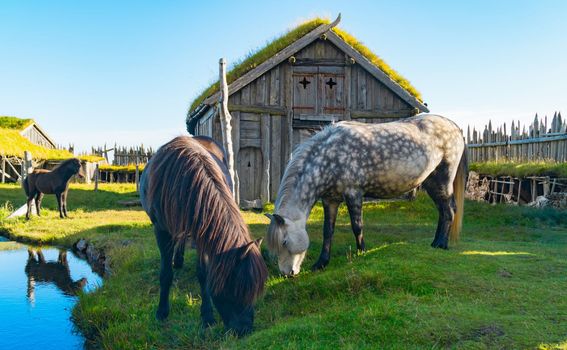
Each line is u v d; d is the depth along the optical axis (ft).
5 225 37.70
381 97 42.47
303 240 17.16
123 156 105.91
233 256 10.93
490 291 14.26
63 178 40.75
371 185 19.70
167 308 14.64
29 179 41.09
